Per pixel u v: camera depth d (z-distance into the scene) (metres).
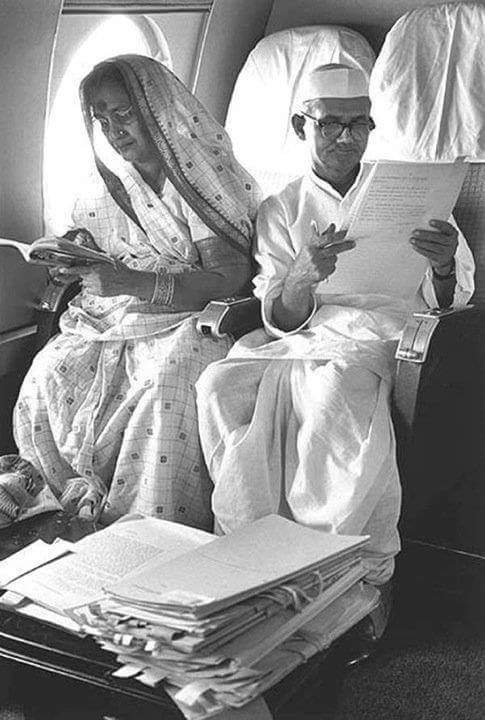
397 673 2.44
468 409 2.92
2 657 1.84
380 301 2.79
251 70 3.40
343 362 2.57
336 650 1.94
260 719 1.68
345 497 2.39
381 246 2.64
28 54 2.77
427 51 2.99
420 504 2.73
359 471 2.39
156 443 2.67
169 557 2.02
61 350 2.91
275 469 2.56
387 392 2.57
